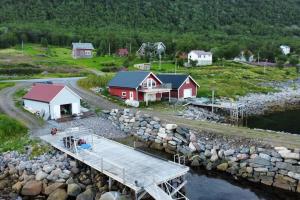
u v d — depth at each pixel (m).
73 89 62.16
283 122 52.12
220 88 71.06
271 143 30.52
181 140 35.03
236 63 127.62
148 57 116.44
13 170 28.48
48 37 162.12
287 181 26.89
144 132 39.94
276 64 132.62
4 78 73.81
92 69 95.25
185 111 51.00
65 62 107.50
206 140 34.12
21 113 45.28
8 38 143.88
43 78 75.50
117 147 30.86
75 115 45.47
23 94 55.47
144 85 55.44
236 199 25.34
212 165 30.86
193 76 86.06
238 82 82.50
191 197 25.56
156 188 22.50
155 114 46.69
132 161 27.19
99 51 128.75
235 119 52.69
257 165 28.58
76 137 31.91
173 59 121.50
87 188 25.11
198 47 141.00
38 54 124.50
